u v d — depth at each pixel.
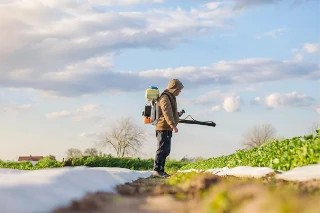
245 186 5.23
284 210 3.66
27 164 32.75
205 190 6.58
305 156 11.27
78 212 5.12
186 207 5.18
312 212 3.51
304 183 7.34
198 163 29.98
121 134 53.44
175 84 15.12
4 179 6.28
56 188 6.11
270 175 10.30
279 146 15.77
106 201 5.86
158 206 5.40
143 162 34.22
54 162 30.94
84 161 31.42
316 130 13.85
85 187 7.09
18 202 4.88
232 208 4.38
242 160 17.77
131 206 5.46
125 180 10.41
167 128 15.10
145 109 15.75
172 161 44.06
